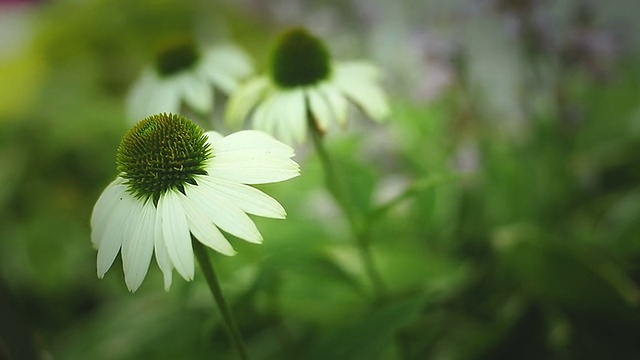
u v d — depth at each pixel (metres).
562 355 0.79
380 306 0.74
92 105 1.24
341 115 0.70
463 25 0.82
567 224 0.85
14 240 1.06
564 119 0.82
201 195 0.59
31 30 1.47
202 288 0.82
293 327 0.82
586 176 0.85
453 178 0.70
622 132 0.89
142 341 0.86
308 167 0.81
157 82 0.77
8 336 0.68
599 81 0.81
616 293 0.77
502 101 0.91
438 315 0.81
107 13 1.31
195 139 0.61
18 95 1.33
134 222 0.60
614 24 0.83
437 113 0.87
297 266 0.74
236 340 0.62
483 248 0.85
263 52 1.08
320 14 0.88
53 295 1.00
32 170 1.16
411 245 0.83
